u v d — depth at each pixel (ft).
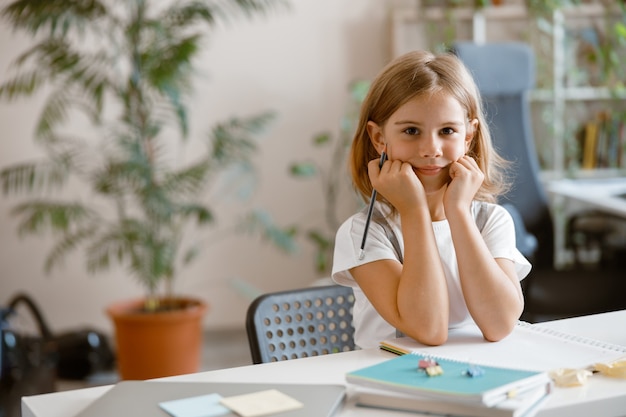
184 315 10.99
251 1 11.36
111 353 12.05
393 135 4.56
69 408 3.58
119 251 10.85
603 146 13.53
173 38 10.89
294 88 13.42
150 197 10.69
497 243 4.89
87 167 12.80
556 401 3.42
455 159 4.57
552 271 10.08
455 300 4.82
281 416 3.24
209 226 13.42
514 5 13.46
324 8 13.35
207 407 3.38
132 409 3.41
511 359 3.98
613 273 9.95
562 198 13.48
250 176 13.17
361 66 13.47
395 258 4.72
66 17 10.51
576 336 4.35
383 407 3.44
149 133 10.94
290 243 11.76
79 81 10.98
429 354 3.97
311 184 13.58
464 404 3.26
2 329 10.18
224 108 13.35
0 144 12.83
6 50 12.60
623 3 13.05
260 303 5.07
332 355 4.23
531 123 13.78
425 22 13.35
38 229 12.91
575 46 13.55
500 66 11.30
